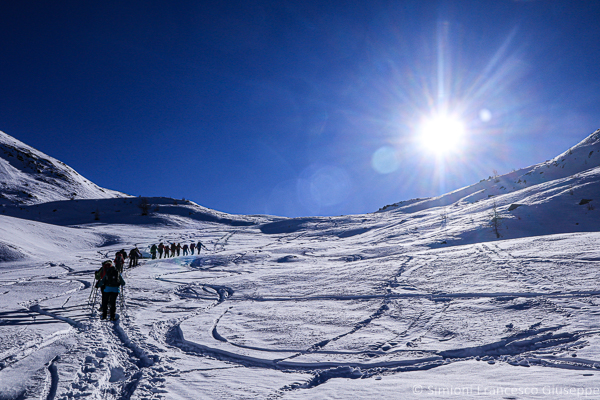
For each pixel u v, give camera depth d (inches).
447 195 2871.6
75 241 1846.7
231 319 299.4
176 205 3986.2
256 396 143.3
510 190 2030.0
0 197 3789.4
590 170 1502.2
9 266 968.3
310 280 496.4
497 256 484.1
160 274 700.0
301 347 214.5
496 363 167.9
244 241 2048.5
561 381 134.3
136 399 143.2
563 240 533.3
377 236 1637.6
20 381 160.2
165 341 244.7
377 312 292.4
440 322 246.1
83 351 207.8
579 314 223.5
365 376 165.6
